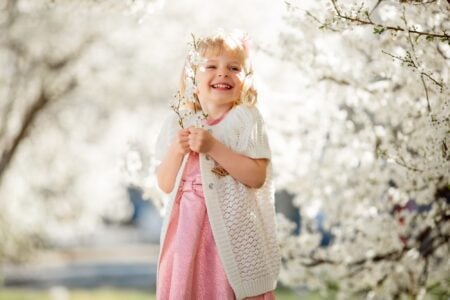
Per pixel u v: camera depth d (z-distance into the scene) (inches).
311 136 238.5
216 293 150.7
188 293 149.3
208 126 159.6
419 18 176.9
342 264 244.1
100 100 551.2
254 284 150.9
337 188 240.4
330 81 217.9
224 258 149.6
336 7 166.1
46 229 629.9
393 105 211.3
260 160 155.4
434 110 179.6
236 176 152.4
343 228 250.1
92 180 607.8
